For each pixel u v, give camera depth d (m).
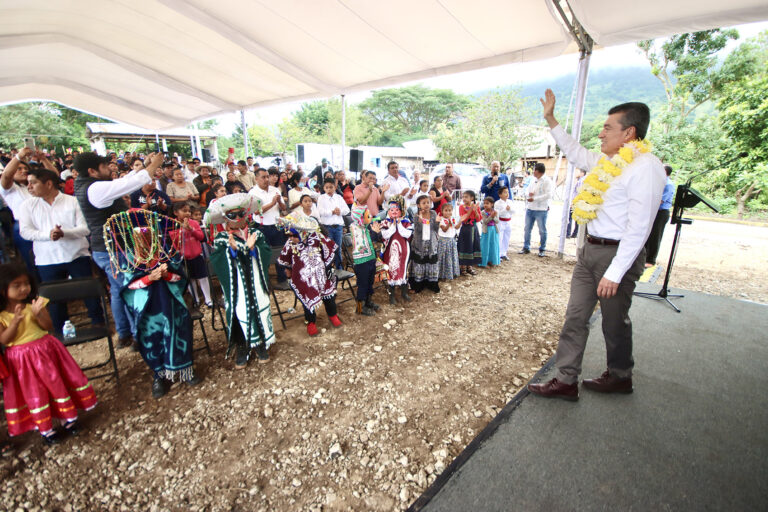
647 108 2.18
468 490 1.94
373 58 6.21
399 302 4.66
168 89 10.13
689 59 13.02
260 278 3.16
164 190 6.50
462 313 4.33
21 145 26.72
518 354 3.43
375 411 2.66
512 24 4.56
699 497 1.85
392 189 6.58
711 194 12.82
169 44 6.87
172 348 2.76
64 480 2.10
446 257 5.29
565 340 2.61
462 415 2.61
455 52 5.62
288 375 3.09
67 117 32.12
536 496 1.88
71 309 4.45
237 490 2.04
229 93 9.75
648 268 5.95
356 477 2.11
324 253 3.73
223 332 3.87
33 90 11.43
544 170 6.68
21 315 2.15
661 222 5.93
